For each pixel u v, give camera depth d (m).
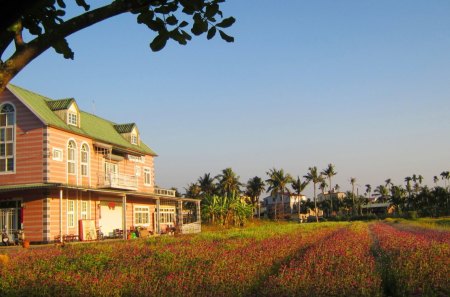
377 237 30.31
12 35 3.51
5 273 14.21
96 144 38.53
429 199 108.56
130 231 41.47
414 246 18.83
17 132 33.16
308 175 113.00
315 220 108.56
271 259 15.60
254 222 65.50
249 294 10.97
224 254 17.73
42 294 11.41
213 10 4.18
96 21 3.73
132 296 10.73
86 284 11.98
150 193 45.50
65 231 33.97
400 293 11.00
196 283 11.54
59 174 33.75
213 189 97.69
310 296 10.16
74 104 36.97
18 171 32.84
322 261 14.52
